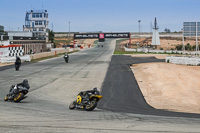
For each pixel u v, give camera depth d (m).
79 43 176.12
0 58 43.28
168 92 19.09
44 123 7.77
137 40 182.00
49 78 25.61
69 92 18.36
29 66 38.31
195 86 21.02
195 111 13.10
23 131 6.71
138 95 17.98
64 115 9.41
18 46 53.03
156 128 7.38
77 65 39.50
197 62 36.28
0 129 6.86
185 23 54.56
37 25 119.31
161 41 152.12
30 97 15.77
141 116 9.89
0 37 55.06
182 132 6.91
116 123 8.04
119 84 22.31
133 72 30.38
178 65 36.50
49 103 13.62
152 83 22.83
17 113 9.45
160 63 39.62
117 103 15.07
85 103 11.12
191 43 138.62
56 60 50.44
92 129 7.11
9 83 21.89
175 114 11.20
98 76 27.19
